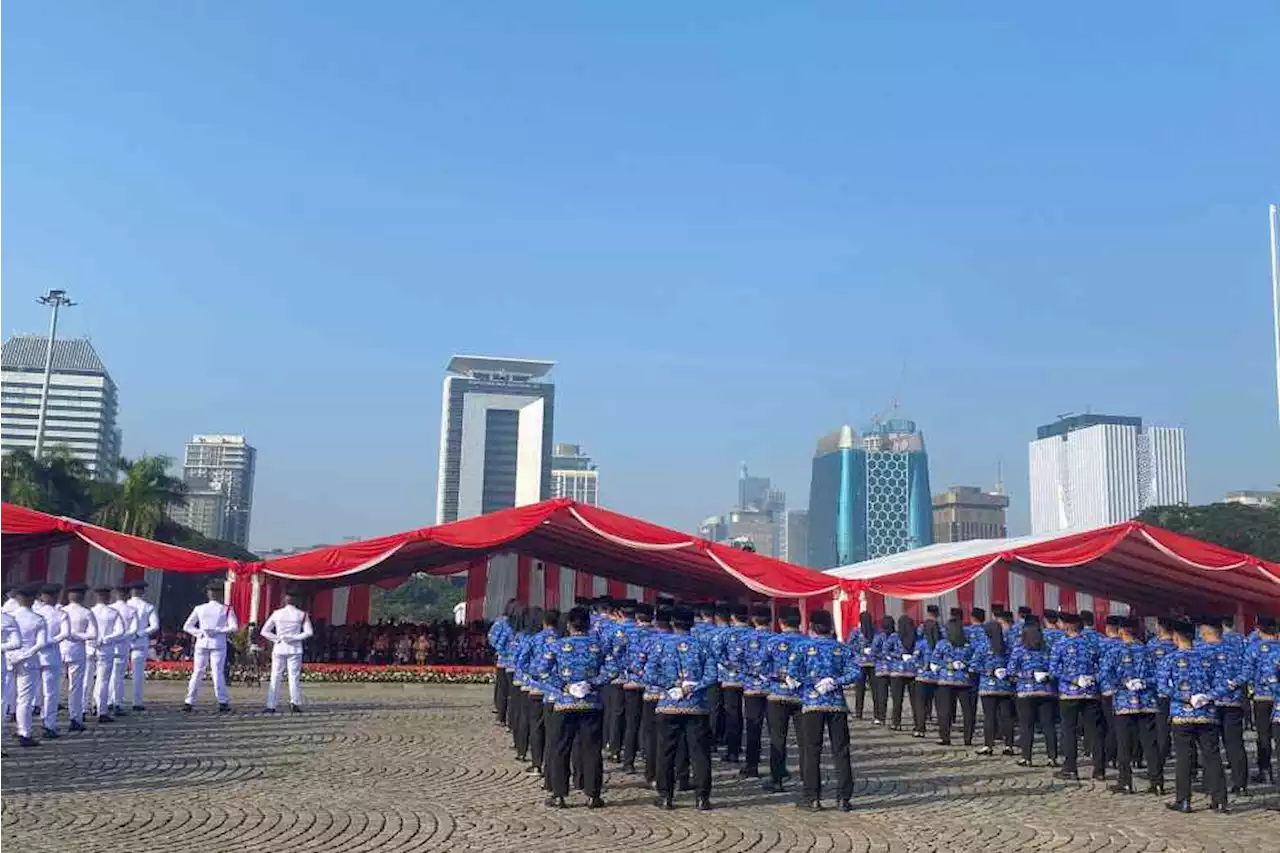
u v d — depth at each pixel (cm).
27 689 1474
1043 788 1334
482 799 1171
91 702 1916
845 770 1166
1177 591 3122
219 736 1628
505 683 1844
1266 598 2966
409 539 2589
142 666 1972
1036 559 2511
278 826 1002
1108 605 3378
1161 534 2509
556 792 1143
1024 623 1614
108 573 3083
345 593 4009
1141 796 1291
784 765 1275
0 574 2970
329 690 2608
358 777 1286
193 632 1991
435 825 1026
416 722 1886
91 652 1784
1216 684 1202
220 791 1170
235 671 2594
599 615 1557
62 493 6297
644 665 1316
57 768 1303
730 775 1402
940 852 963
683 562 3042
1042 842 1014
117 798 1119
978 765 1532
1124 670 1335
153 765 1336
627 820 1084
